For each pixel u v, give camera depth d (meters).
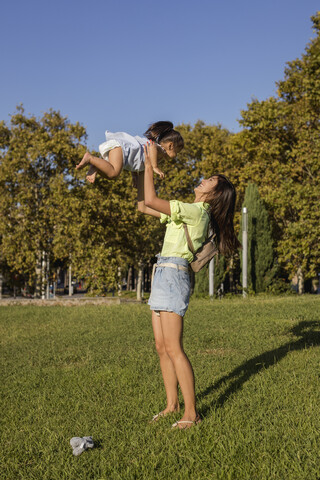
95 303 17.23
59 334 10.42
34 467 3.36
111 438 3.78
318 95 23.70
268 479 2.83
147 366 6.56
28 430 4.21
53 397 5.33
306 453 3.13
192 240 3.89
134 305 15.69
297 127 25.72
